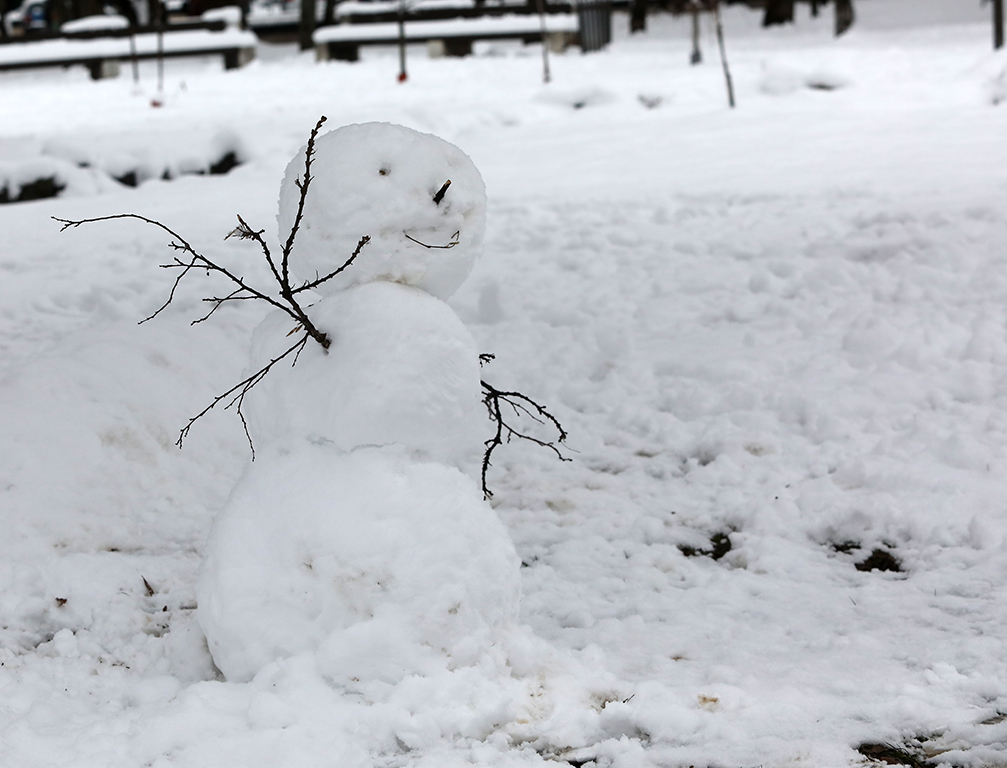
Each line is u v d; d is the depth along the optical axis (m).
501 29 27.31
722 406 5.94
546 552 4.51
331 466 3.29
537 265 8.80
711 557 4.46
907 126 13.33
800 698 3.25
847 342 6.48
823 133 13.36
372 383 3.23
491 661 3.28
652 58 24.34
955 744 3.01
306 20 31.27
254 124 16.67
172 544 4.52
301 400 3.34
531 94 19.25
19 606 3.89
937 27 26.64
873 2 32.09
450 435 3.37
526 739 3.09
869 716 3.14
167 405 5.20
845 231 8.66
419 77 23.64
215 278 8.77
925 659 3.48
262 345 3.50
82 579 4.04
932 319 6.59
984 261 7.39
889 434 5.38
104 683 3.50
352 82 23.53
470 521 3.31
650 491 5.09
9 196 12.91
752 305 7.38
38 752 2.97
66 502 4.54
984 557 4.15
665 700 3.21
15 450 4.64
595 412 6.14
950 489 4.69
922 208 8.84
